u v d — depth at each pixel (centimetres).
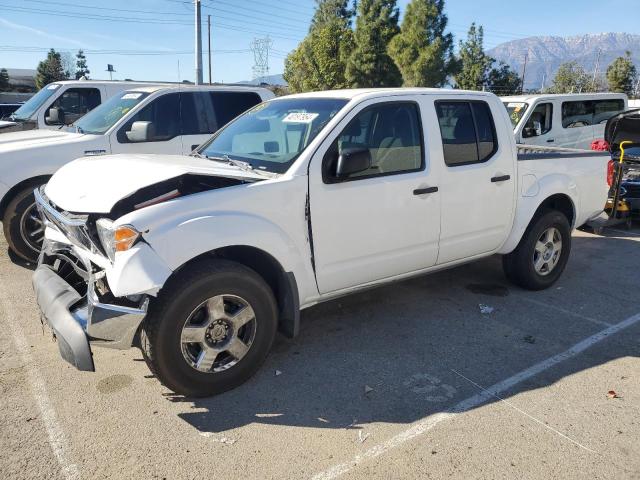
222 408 336
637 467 283
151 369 330
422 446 300
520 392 357
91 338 312
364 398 349
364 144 397
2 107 1691
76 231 345
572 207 563
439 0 3384
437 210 438
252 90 842
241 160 406
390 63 3925
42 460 286
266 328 360
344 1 5631
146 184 325
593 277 598
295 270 368
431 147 432
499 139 482
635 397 352
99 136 680
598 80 6725
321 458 290
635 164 836
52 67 6084
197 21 2473
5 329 444
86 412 329
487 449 297
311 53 4675
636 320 478
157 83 973
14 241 591
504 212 491
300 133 395
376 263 414
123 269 300
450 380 372
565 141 1121
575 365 395
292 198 360
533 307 506
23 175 592
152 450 295
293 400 346
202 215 326
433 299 523
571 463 286
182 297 319
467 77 4869
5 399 342
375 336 441
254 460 288
